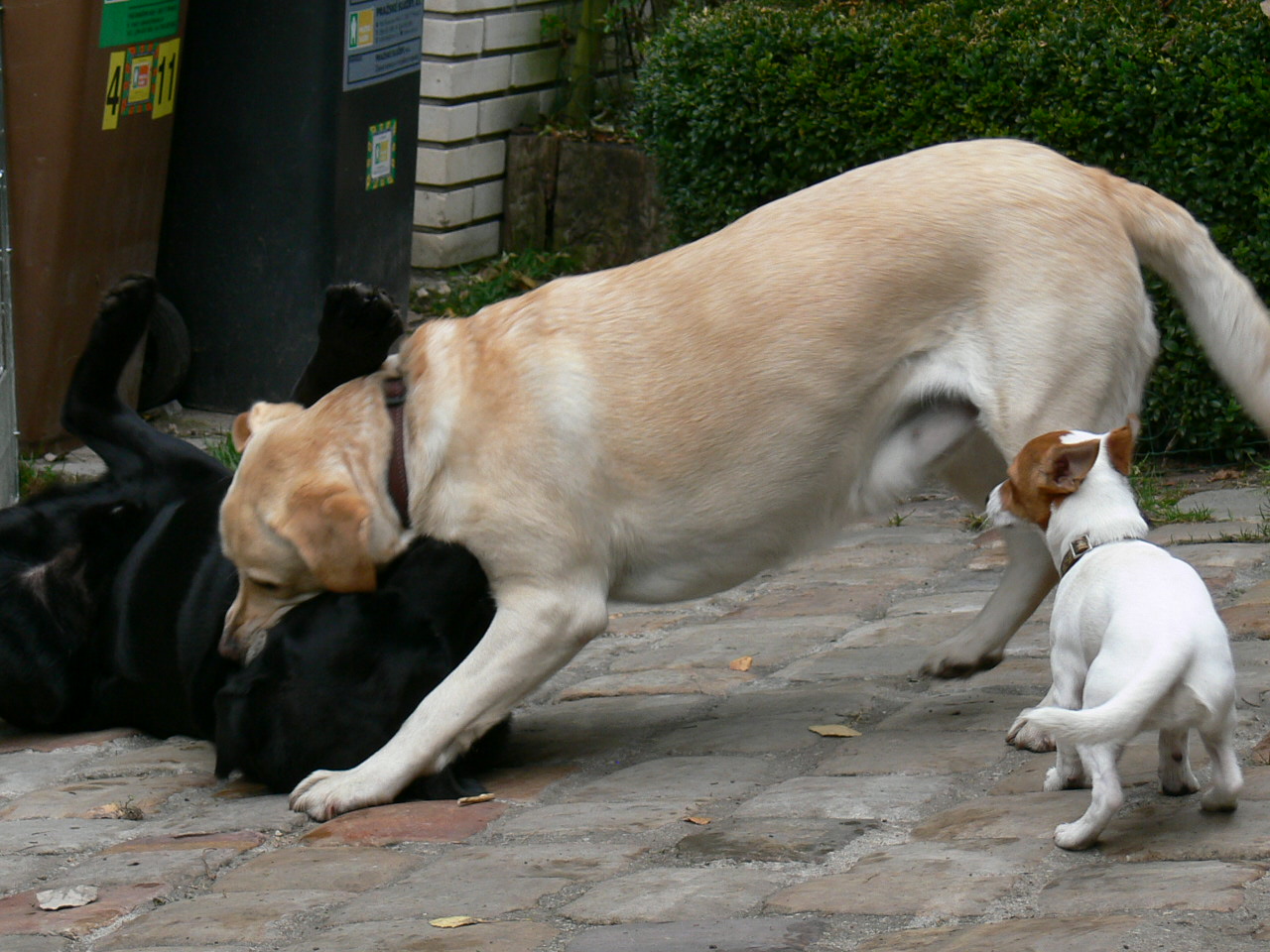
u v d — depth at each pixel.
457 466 3.96
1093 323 3.95
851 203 4.08
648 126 9.16
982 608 5.05
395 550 4.04
